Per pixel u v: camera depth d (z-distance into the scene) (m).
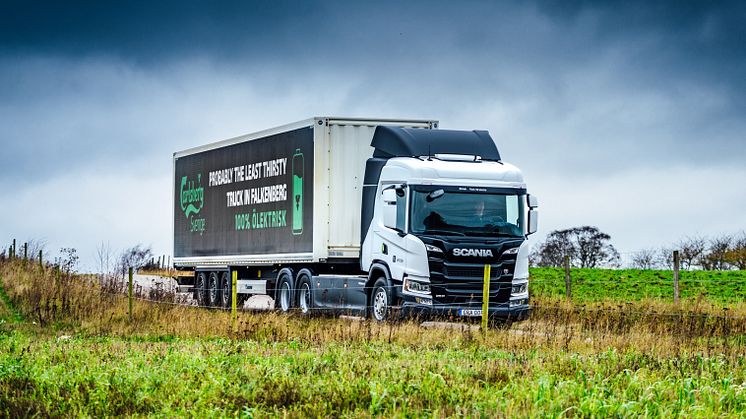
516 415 10.59
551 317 24.84
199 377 13.71
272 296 31.97
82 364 15.78
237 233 33.12
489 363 15.32
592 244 80.88
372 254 25.94
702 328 22.83
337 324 23.55
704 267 57.66
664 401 11.93
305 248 28.70
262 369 14.29
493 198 24.72
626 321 23.45
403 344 19.48
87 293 29.55
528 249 24.91
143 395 12.47
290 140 29.72
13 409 11.63
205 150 35.66
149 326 24.72
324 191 28.11
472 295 24.03
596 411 11.06
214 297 34.81
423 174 24.42
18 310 29.34
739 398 12.12
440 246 24.12
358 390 12.33
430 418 10.75
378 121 28.53
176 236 38.06
